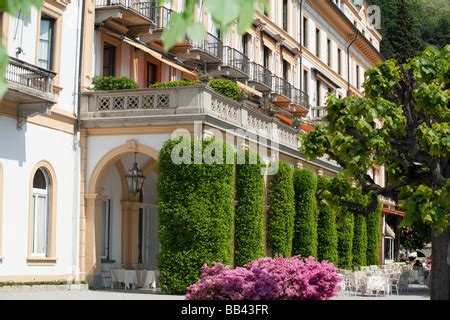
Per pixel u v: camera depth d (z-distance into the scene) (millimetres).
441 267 12961
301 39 43062
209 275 13094
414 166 13453
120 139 21859
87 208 22078
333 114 13398
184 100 21219
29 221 20062
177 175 20094
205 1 2359
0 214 18828
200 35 2508
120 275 22156
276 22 39531
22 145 19797
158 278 21312
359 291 25578
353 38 53719
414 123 13016
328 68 48812
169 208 20047
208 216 19891
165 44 2523
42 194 20922
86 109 22266
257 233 22828
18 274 19500
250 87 34906
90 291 20594
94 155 22078
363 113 12938
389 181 14734
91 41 23203
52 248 20969
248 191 22703
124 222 24875
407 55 70812
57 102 21031
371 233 38562
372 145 12555
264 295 12328
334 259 31016
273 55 38906
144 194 26875
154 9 26000
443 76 12789
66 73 21984
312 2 45156
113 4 23578
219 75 31594
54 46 21453
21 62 18359
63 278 21359
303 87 43812
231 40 33031
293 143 30172
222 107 22578
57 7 21500
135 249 25281
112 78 22516
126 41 25062
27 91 18609
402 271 27562
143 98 21719
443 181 12578
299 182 28156
